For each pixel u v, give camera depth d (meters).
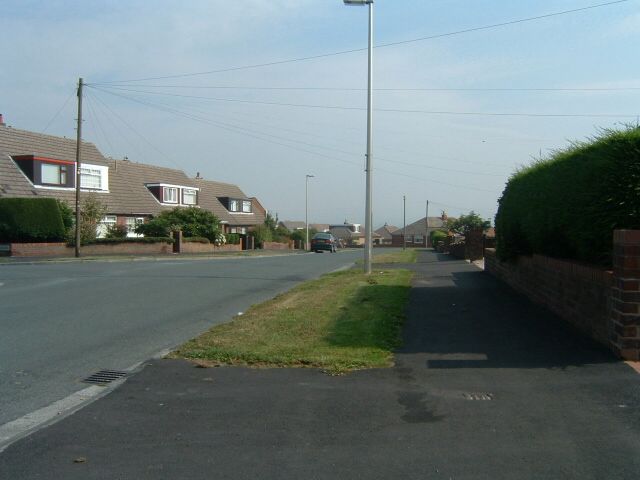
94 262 29.06
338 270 24.06
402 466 4.55
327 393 6.37
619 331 7.21
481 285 15.20
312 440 5.11
